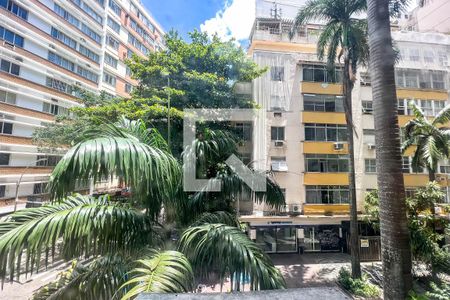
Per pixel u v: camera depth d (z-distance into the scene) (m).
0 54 18.92
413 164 13.74
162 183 3.15
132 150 2.71
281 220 14.89
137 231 3.15
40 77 22.12
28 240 2.41
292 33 12.55
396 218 4.10
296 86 16.77
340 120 16.56
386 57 4.55
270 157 16.12
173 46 13.15
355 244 10.88
